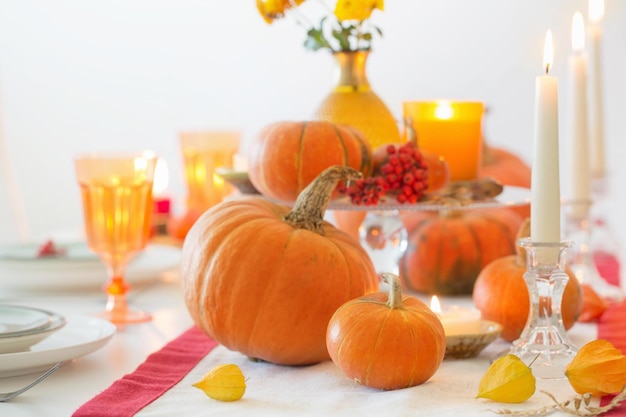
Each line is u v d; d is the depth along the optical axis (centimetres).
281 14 151
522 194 154
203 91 367
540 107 122
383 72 348
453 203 139
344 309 119
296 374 124
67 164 376
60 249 179
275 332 124
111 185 150
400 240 152
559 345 123
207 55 364
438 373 123
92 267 171
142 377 120
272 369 126
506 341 139
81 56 370
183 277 129
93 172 150
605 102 331
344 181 137
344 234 132
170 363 126
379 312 117
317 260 125
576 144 176
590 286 158
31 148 376
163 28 365
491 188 147
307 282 124
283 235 126
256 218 128
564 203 176
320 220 130
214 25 362
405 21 344
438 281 165
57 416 110
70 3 367
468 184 147
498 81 341
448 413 110
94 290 171
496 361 113
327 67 355
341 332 117
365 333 116
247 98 365
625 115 329
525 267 139
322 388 118
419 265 166
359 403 113
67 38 369
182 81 367
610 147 330
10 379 121
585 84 176
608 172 209
